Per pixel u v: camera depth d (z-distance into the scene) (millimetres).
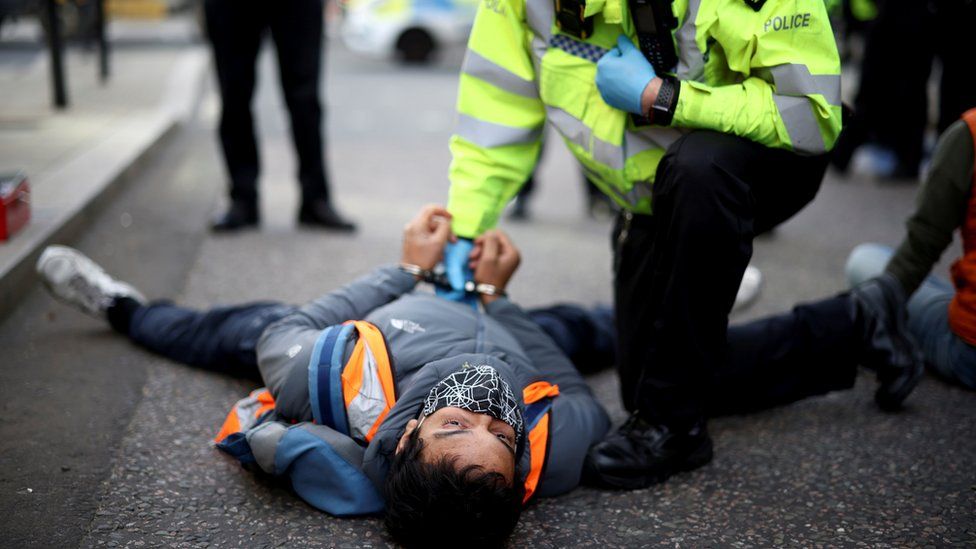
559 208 6309
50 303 3562
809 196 2502
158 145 6672
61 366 3074
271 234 4957
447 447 1951
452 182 2750
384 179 6703
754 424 2877
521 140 2688
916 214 2934
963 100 5742
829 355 2773
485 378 2090
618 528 2285
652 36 2293
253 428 2354
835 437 2779
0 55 10656
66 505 2295
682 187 2266
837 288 4387
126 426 2729
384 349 2307
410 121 9422
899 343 2789
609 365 3332
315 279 4199
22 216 3887
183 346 3109
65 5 11281
